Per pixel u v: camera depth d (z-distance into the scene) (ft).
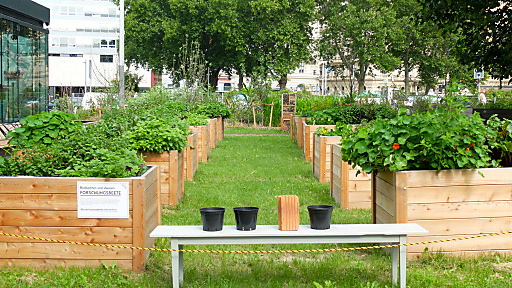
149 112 39.01
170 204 28.48
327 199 30.71
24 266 17.93
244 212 16.15
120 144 24.04
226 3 139.33
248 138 79.00
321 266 18.06
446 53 163.53
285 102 97.40
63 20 235.81
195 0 139.54
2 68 48.06
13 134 26.53
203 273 17.70
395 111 56.34
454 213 19.43
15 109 50.52
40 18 55.16
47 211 17.93
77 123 28.19
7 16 48.47
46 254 17.97
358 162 20.52
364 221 24.59
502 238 19.61
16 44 50.67
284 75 153.48
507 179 19.60
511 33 43.32
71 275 17.10
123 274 17.47
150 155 28.35
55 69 148.05
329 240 15.89
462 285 16.49
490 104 63.72
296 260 18.79
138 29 145.69
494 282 16.74
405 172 19.13
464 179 19.43
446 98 20.84
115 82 84.64
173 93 73.61
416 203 19.30
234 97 115.65
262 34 141.28
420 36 165.89
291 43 148.87
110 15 240.32
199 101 77.97
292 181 37.37
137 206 17.84
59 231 17.97
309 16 150.71
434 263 18.74
